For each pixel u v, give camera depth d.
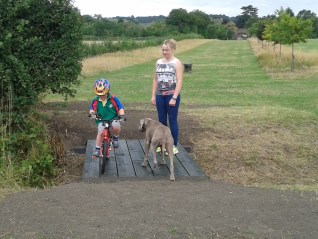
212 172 5.86
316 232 3.41
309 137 7.04
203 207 3.87
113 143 5.13
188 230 3.38
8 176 4.86
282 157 6.32
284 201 4.09
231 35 95.75
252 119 7.66
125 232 3.33
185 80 15.62
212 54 33.69
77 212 3.71
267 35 24.30
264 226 3.49
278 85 13.59
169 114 5.33
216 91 12.37
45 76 5.93
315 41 49.41
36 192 4.29
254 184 5.46
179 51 37.06
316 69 18.55
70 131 6.76
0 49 5.52
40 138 5.80
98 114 5.06
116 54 26.27
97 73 17.42
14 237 3.27
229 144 6.56
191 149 6.34
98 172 4.96
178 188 4.47
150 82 14.70
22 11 5.77
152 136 4.96
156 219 3.57
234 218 3.63
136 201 3.98
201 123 7.39
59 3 5.94
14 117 5.64
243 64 23.39
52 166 5.45
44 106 7.18
